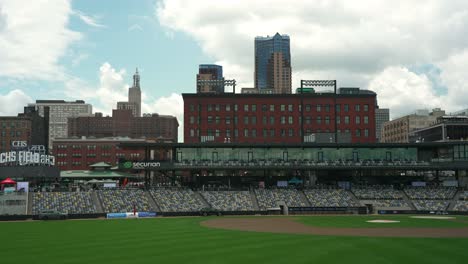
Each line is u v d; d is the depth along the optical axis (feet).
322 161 410.11
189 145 397.60
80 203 348.38
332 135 452.35
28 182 368.48
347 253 153.28
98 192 369.71
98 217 326.44
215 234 212.02
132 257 146.82
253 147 407.44
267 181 416.05
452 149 398.62
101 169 442.91
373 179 425.69
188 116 472.03
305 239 191.93
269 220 298.97
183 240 189.37
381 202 380.37
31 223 281.33
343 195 392.06
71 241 187.93
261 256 147.33
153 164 393.50
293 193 391.65
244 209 365.40
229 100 475.31
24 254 156.46
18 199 338.75
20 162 378.94
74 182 447.01
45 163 393.09
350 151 415.44
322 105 477.36
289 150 414.21
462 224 265.54
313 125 474.90
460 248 165.48
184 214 345.51
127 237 200.64
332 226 254.27
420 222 279.90
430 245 173.37
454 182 407.03
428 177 448.65
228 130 471.62
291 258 143.33
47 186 409.49
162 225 261.44
